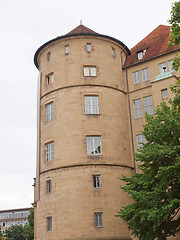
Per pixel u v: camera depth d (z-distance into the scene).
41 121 39.00
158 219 21.88
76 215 32.44
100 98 36.91
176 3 24.16
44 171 36.16
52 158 36.22
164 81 35.62
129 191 24.11
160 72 38.12
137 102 38.97
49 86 38.72
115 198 33.88
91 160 34.34
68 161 34.47
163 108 25.59
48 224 34.22
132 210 23.88
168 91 35.09
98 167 34.25
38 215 36.00
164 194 23.19
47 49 40.44
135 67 40.06
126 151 37.09
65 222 32.50
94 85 37.19
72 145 34.88
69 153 34.69
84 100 36.69
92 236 31.73
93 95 36.91
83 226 32.00
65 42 39.03
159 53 39.22
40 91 40.44
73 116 35.84
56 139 35.94
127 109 39.34
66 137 35.34
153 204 22.73
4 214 140.25
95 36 39.00
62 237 32.19
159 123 24.36
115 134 36.59
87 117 35.81
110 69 38.81
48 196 34.81
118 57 40.53
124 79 40.47
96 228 32.12
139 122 38.09
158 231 24.06
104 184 33.88
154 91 36.09
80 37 38.81
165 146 23.02
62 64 38.31
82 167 34.00
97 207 32.81
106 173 34.34
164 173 22.34
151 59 38.94
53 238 32.81
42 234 34.28
